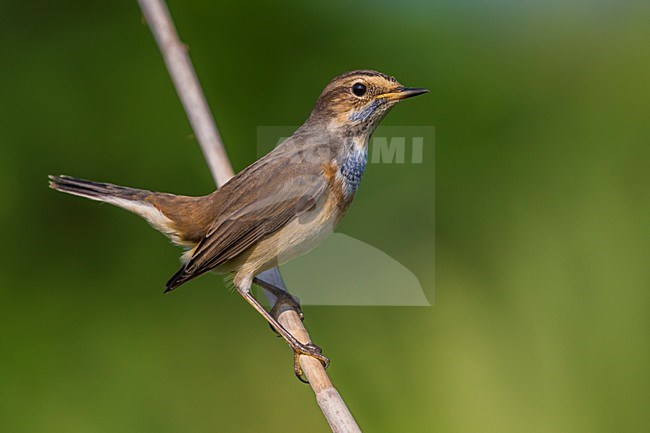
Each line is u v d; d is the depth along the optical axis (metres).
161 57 12.73
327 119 9.85
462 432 11.29
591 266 11.96
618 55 12.84
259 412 11.69
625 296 11.77
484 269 12.14
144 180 12.47
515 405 11.38
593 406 11.29
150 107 12.59
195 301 12.04
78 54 12.74
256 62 12.67
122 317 11.92
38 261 12.00
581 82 12.78
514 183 12.40
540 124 12.62
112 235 12.20
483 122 12.61
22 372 11.46
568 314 11.77
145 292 12.02
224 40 12.67
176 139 12.54
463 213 12.32
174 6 12.67
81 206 12.19
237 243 9.46
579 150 12.48
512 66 12.84
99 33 12.84
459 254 12.23
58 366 11.54
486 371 11.65
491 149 12.52
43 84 12.57
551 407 11.33
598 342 11.60
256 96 12.58
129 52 12.76
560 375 11.50
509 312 11.90
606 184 12.30
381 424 11.46
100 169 12.45
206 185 12.48
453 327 11.93
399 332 11.87
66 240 12.12
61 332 11.70
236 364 11.84
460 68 12.79
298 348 9.25
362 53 12.79
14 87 12.52
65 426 11.24
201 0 12.72
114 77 12.70
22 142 12.34
